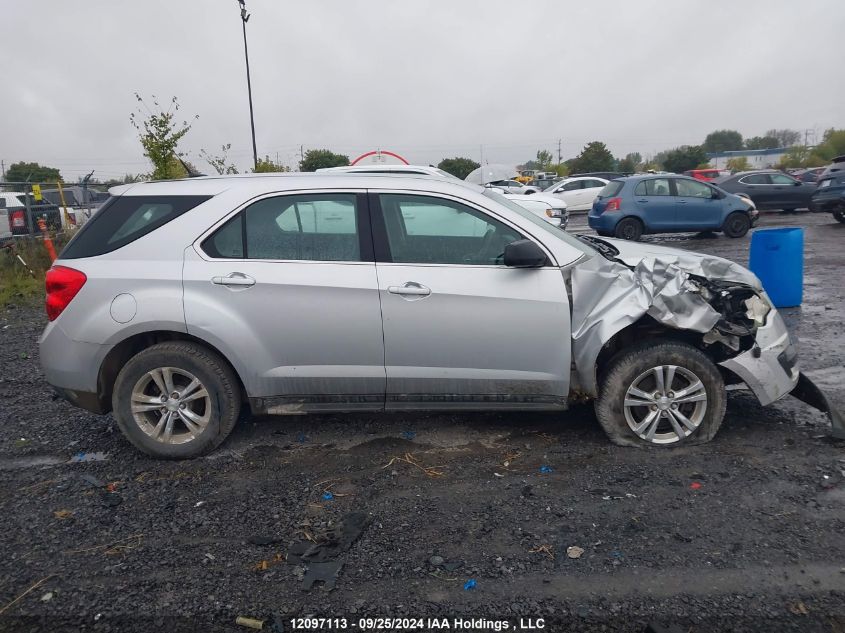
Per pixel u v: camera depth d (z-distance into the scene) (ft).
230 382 14.57
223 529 11.85
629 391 14.38
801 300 28.96
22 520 12.34
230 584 10.28
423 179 14.88
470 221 14.58
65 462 14.87
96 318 14.07
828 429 15.29
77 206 57.82
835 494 12.37
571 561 10.60
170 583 10.34
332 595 9.96
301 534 11.64
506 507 12.32
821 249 46.60
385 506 12.51
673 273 14.46
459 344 14.19
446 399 14.64
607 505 12.26
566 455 14.38
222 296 14.05
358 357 14.25
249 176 15.02
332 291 14.05
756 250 28.71
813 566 10.28
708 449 14.44
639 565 10.44
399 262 14.29
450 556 10.84
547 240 14.53
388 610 9.60
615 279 14.38
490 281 14.14
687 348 14.24
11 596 10.12
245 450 15.12
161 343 14.46
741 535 11.15
